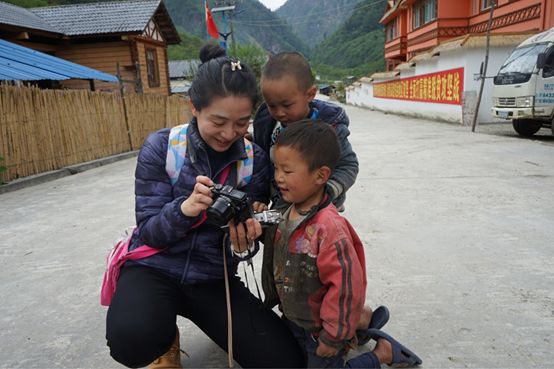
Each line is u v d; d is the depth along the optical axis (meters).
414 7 23.77
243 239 1.54
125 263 1.72
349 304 1.48
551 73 8.78
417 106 18.05
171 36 18.38
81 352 2.10
